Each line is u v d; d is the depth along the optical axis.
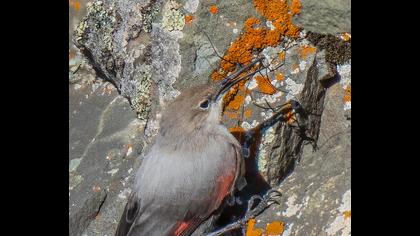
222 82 11.39
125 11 12.50
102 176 12.70
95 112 13.39
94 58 13.11
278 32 11.76
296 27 11.76
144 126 12.66
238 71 11.45
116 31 12.69
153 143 12.21
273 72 11.77
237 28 11.81
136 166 12.45
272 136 11.71
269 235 11.47
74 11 13.79
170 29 12.02
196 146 11.20
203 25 11.89
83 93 13.66
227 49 11.83
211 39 11.88
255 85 11.80
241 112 11.80
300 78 11.70
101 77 13.62
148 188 11.16
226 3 11.83
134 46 12.49
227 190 11.24
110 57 12.80
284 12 11.74
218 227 11.67
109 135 12.98
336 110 11.76
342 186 11.34
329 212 11.23
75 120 13.48
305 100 11.71
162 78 12.19
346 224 11.08
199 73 11.92
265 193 11.71
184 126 11.27
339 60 11.70
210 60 11.88
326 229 11.12
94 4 12.87
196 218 11.22
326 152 11.76
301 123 11.77
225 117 11.77
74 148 13.23
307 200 11.45
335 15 11.59
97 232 12.33
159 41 12.14
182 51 11.95
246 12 11.78
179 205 11.12
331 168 11.59
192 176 11.12
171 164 11.16
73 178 12.94
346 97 11.70
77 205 12.54
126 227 11.27
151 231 11.16
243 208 11.69
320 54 11.73
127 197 12.38
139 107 12.61
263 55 11.82
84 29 12.97
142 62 12.43
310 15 11.71
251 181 11.76
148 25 12.28
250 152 11.77
